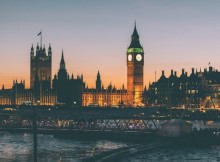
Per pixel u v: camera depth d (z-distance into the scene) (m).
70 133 193.38
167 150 146.50
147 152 140.62
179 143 160.00
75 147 159.00
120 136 182.00
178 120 167.88
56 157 132.38
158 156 131.88
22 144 168.25
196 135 161.88
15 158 130.00
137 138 176.12
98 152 144.12
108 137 186.38
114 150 137.75
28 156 134.50
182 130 165.88
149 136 171.62
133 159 125.19
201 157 130.88
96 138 188.50
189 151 144.00
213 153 139.62
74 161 123.44
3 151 146.38
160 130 170.62
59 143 173.12
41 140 185.25
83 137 190.12
